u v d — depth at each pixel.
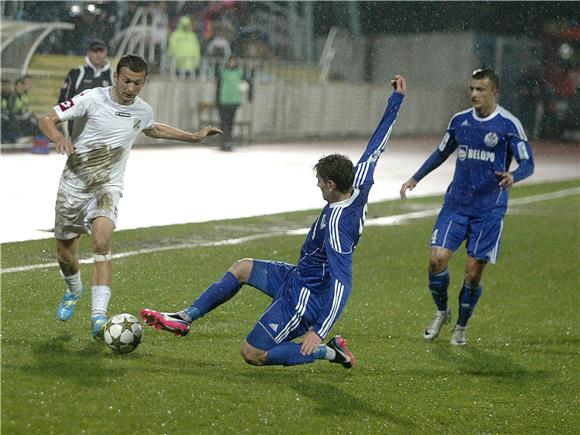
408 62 108.00
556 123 107.50
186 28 81.94
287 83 94.25
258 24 95.19
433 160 23.42
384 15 106.31
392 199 53.62
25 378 16.03
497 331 24.62
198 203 45.59
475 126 22.41
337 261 16.27
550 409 17.92
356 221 16.67
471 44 106.31
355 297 27.36
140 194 46.88
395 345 22.19
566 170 80.50
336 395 17.31
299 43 100.75
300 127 96.25
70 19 75.75
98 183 19.42
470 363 21.05
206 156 70.81
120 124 19.33
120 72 19.02
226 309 24.12
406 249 36.50
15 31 65.25
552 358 22.03
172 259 30.36
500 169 22.42
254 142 87.81
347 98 101.69
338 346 18.03
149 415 14.98
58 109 18.75
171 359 18.59
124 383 16.41
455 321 25.64
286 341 17.66
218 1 89.25
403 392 18.11
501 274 32.94
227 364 18.72
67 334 19.69
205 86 83.56
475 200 22.64
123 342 18.11
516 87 106.12
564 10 105.19
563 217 49.97
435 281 22.62
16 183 45.62
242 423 15.19
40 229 34.16
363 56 106.50
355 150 86.56
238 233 37.34
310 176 61.47
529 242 40.69
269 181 57.19
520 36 105.88
